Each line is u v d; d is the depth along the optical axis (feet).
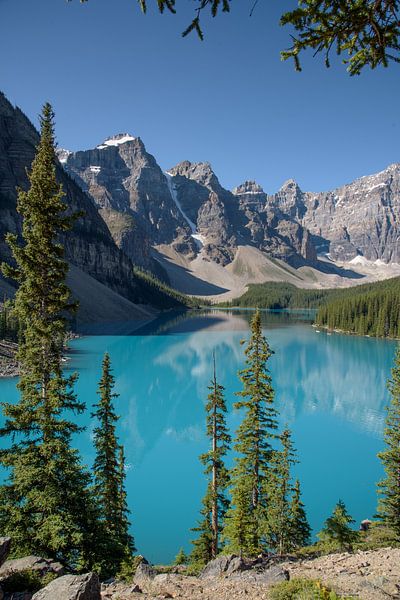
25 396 50.06
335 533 74.08
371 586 35.53
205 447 154.40
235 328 550.36
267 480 77.51
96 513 50.62
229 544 71.10
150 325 570.05
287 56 21.33
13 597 30.81
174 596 39.22
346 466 136.36
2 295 369.50
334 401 216.95
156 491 119.55
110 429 78.23
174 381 257.55
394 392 89.20
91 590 29.58
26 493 47.24
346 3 19.27
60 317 52.65
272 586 38.70
